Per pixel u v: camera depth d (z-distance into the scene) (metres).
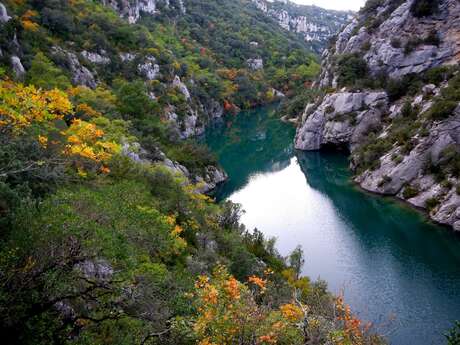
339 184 65.75
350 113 81.69
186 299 13.38
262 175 75.81
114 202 15.16
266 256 38.66
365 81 82.38
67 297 10.77
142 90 70.38
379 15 91.56
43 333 10.05
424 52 75.94
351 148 80.56
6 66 50.16
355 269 39.12
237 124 124.56
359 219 51.53
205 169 69.50
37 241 10.43
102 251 11.53
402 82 76.94
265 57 186.38
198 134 110.38
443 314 31.33
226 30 193.75
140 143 54.28
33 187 16.52
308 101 107.94
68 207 11.62
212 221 40.25
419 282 36.19
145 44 110.00
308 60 188.25
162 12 168.88
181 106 102.62
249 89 150.00
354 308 32.44
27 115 12.98
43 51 66.44
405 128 61.41
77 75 70.19
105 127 46.34
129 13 137.25
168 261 21.84
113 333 11.60
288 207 58.00
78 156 20.39
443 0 77.31
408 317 31.11
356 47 90.81
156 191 32.59
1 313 9.45
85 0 106.62
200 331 12.05
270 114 135.62
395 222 49.47
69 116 41.19
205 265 24.86
